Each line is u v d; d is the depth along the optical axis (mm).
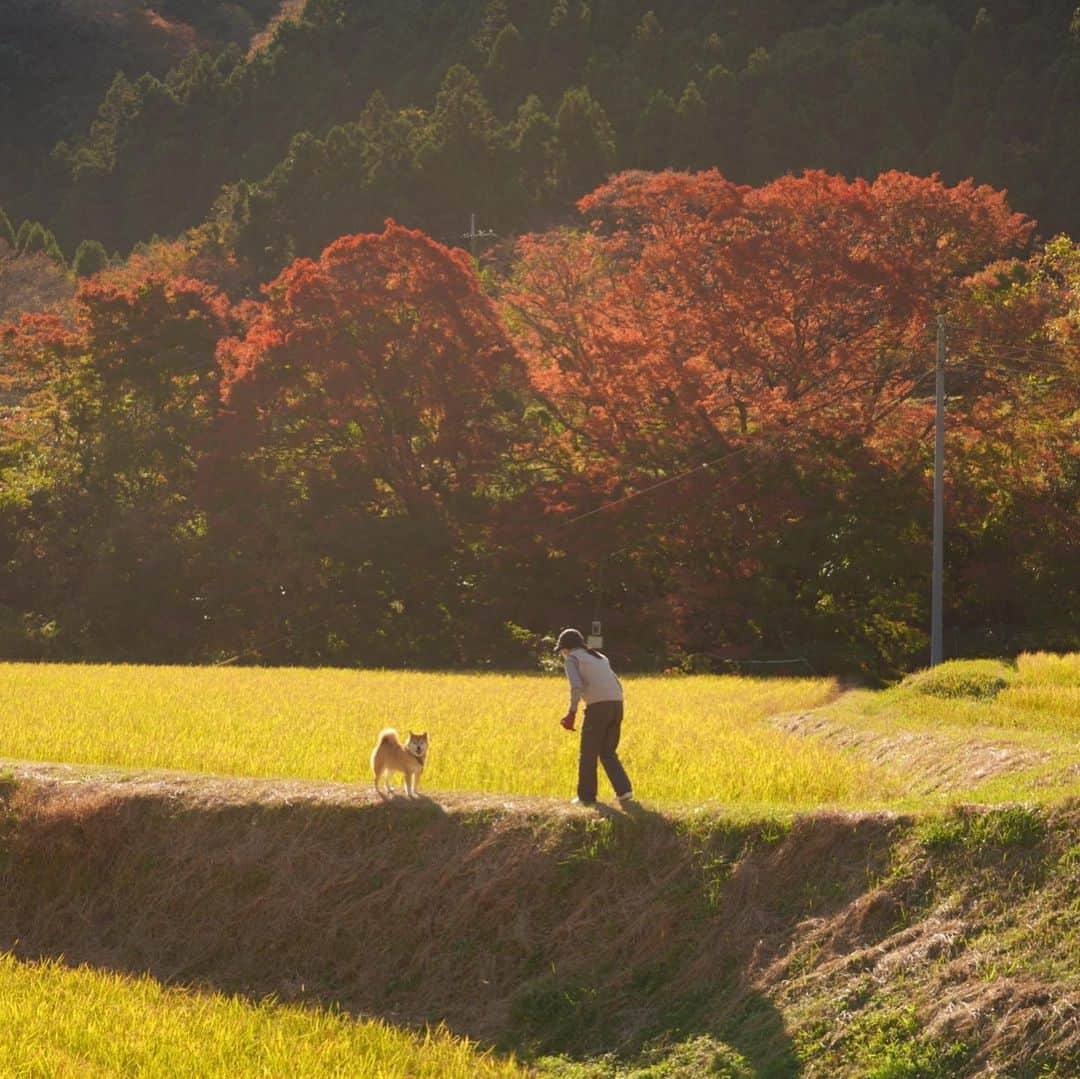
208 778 15883
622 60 117750
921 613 44469
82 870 14898
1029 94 92438
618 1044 11711
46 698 26766
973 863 11984
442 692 29031
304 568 49594
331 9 150500
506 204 93438
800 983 11562
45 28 183000
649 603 47344
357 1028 11930
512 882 13289
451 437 51344
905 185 55969
